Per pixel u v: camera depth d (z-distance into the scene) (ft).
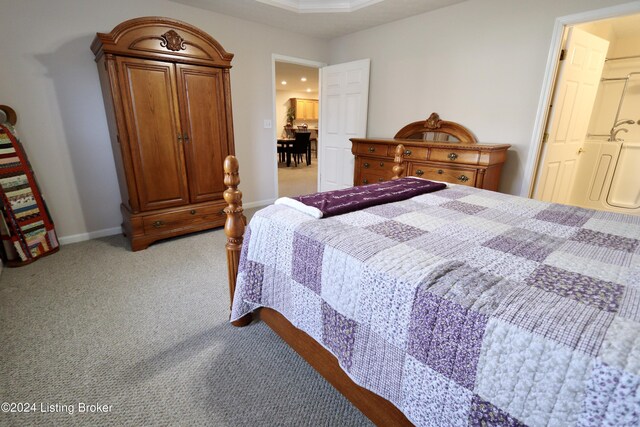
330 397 4.18
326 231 3.75
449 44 10.04
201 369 4.60
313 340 4.16
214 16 10.72
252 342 5.18
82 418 3.80
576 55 8.48
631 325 2.00
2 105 7.61
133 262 7.99
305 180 20.26
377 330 2.94
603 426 1.78
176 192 9.16
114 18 8.86
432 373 2.54
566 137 9.47
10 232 7.51
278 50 12.67
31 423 3.72
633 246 3.42
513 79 8.83
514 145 9.10
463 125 10.15
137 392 4.18
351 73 12.96
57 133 8.56
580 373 1.85
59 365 4.60
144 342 5.13
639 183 12.45
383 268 2.92
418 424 2.71
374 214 4.52
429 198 5.60
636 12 6.82
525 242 3.52
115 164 9.45
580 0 7.43
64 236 9.11
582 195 13.57
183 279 7.19
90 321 5.63
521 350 2.07
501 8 8.73
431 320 2.51
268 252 4.34
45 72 8.13
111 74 7.52
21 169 7.68
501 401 2.17
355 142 11.60
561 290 2.46
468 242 3.51
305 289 3.79
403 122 11.90
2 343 5.01
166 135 8.66
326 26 12.14
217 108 9.41
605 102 13.48
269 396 4.17
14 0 7.46
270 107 13.06
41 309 5.95
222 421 3.80
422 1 9.45
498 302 2.32
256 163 13.23
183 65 8.54
